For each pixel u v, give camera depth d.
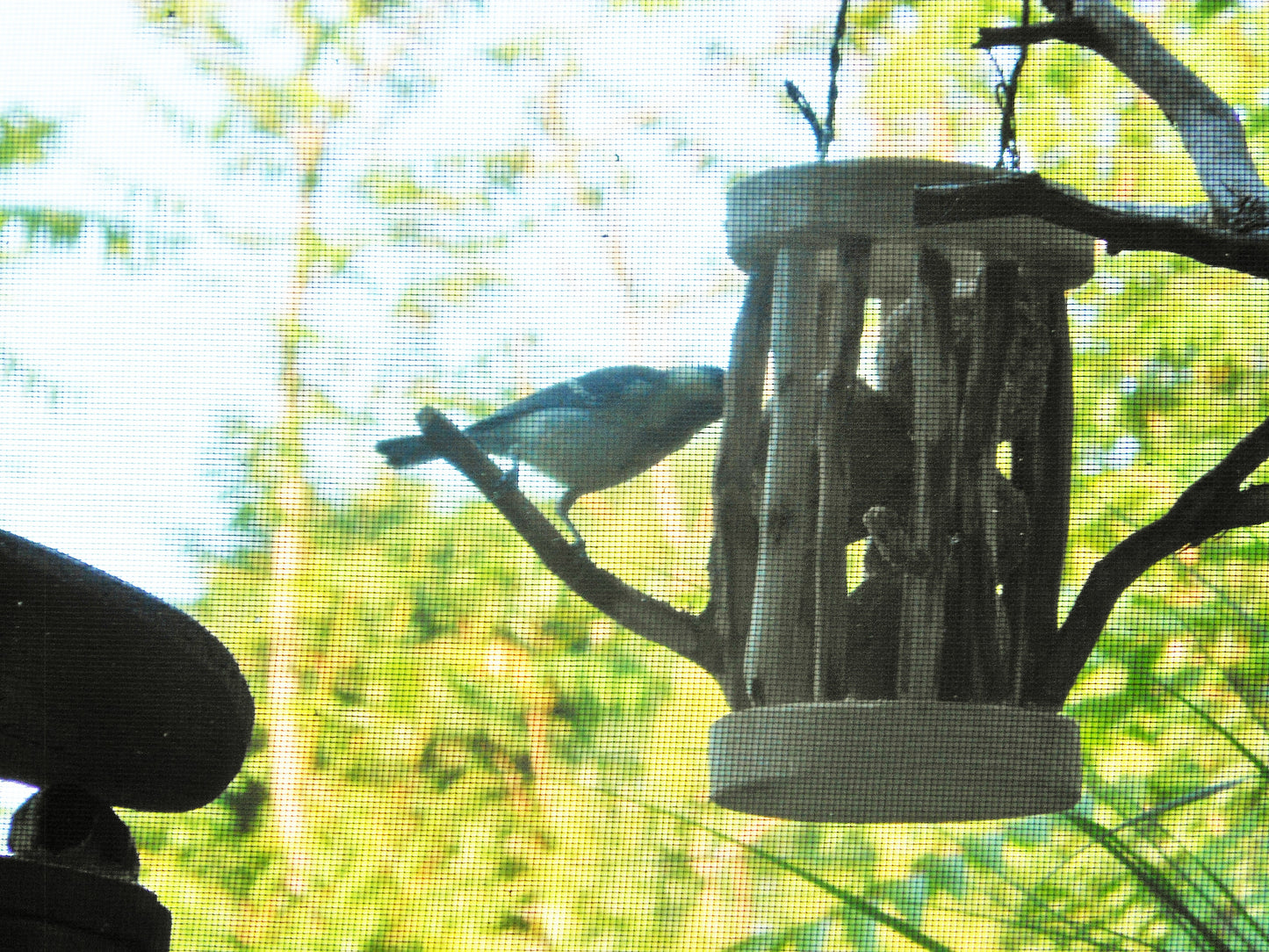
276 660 5.59
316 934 5.27
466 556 4.95
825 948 4.01
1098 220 3.31
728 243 3.95
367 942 5.24
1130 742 4.10
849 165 3.70
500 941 5.14
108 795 3.22
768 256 3.91
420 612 5.14
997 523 3.76
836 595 3.67
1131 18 3.62
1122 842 3.92
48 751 3.07
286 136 6.22
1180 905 3.80
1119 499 4.30
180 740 3.04
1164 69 3.53
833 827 4.19
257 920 5.25
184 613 2.90
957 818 3.72
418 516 4.85
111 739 3.02
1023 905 3.98
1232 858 3.88
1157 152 4.38
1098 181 4.39
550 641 5.09
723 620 3.97
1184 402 4.24
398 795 5.58
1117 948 3.80
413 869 5.43
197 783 3.19
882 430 3.77
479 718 5.45
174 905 5.12
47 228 5.54
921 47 4.62
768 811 3.71
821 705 3.47
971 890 4.04
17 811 2.94
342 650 5.48
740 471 3.96
